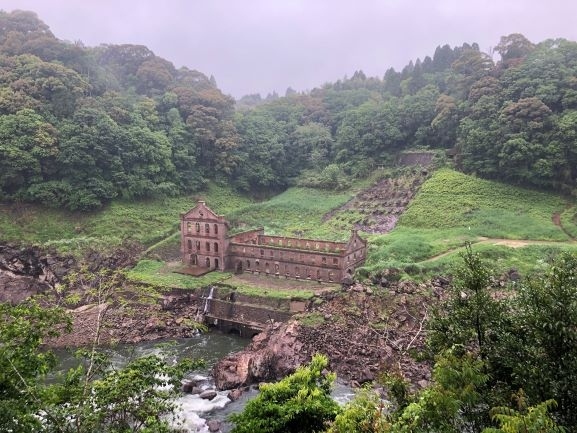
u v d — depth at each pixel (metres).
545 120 108.75
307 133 163.00
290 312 68.50
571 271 22.25
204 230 89.25
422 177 124.56
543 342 21.02
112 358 58.91
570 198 101.56
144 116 137.00
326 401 27.34
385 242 91.38
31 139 101.88
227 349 65.06
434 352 25.38
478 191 108.81
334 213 121.31
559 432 17.45
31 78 114.88
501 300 25.92
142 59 184.38
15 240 92.75
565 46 132.88
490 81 129.38
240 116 165.12
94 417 21.78
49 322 24.22
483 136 114.88
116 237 100.56
